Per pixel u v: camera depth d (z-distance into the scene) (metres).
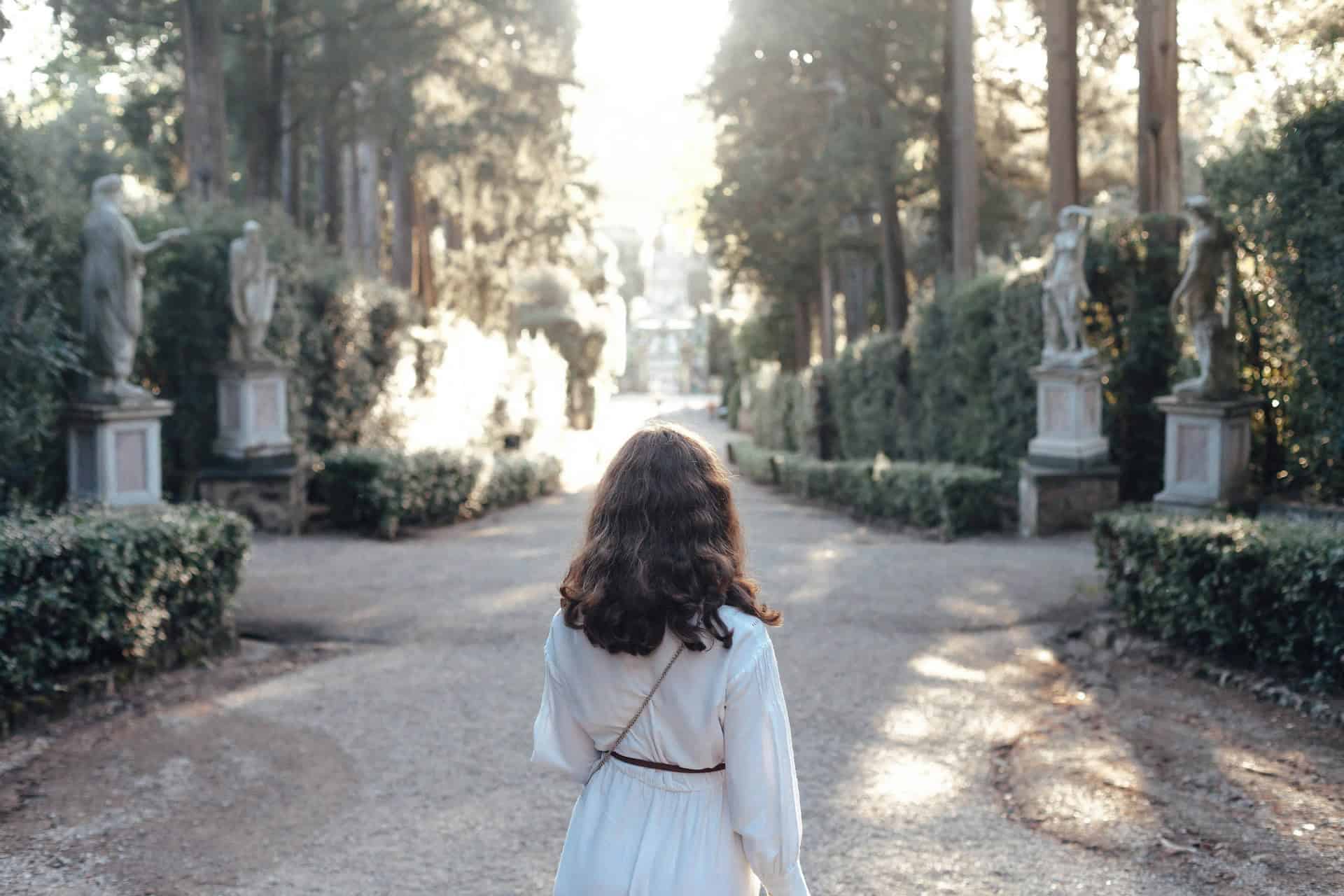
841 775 5.21
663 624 2.05
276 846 4.38
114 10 17.94
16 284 9.09
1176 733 5.61
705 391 104.06
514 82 29.67
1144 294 14.67
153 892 3.92
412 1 22.31
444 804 4.86
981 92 27.77
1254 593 6.33
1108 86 26.52
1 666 5.54
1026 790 4.94
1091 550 12.53
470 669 7.25
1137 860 4.12
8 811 4.62
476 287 34.53
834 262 33.88
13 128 9.57
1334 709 5.64
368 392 18.03
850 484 19.78
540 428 28.48
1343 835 4.23
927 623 8.58
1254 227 10.09
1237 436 11.05
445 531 15.62
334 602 9.43
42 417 9.63
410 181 30.55
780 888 2.10
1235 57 15.15
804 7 24.44
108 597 6.20
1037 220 33.47
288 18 20.59
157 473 11.34
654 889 2.04
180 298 14.35
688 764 2.11
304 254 16.88
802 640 8.03
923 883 4.00
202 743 5.63
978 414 16.64
